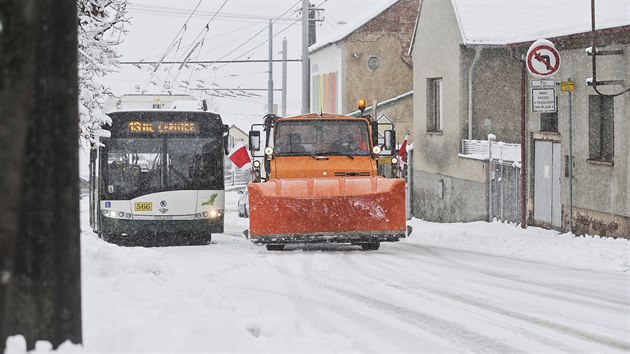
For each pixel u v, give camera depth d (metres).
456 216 31.12
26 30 4.90
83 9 15.23
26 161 5.99
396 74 46.97
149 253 11.79
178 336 7.34
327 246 19.89
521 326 9.32
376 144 19.80
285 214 17.31
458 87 31.08
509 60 30.86
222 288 11.85
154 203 22.92
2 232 4.82
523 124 24.80
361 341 8.57
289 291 12.17
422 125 34.72
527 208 25.11
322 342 8.09
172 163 23.09
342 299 11.38
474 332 9.01
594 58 19.70
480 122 30.91
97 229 23.78
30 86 4.94
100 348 6.74
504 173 26.91
